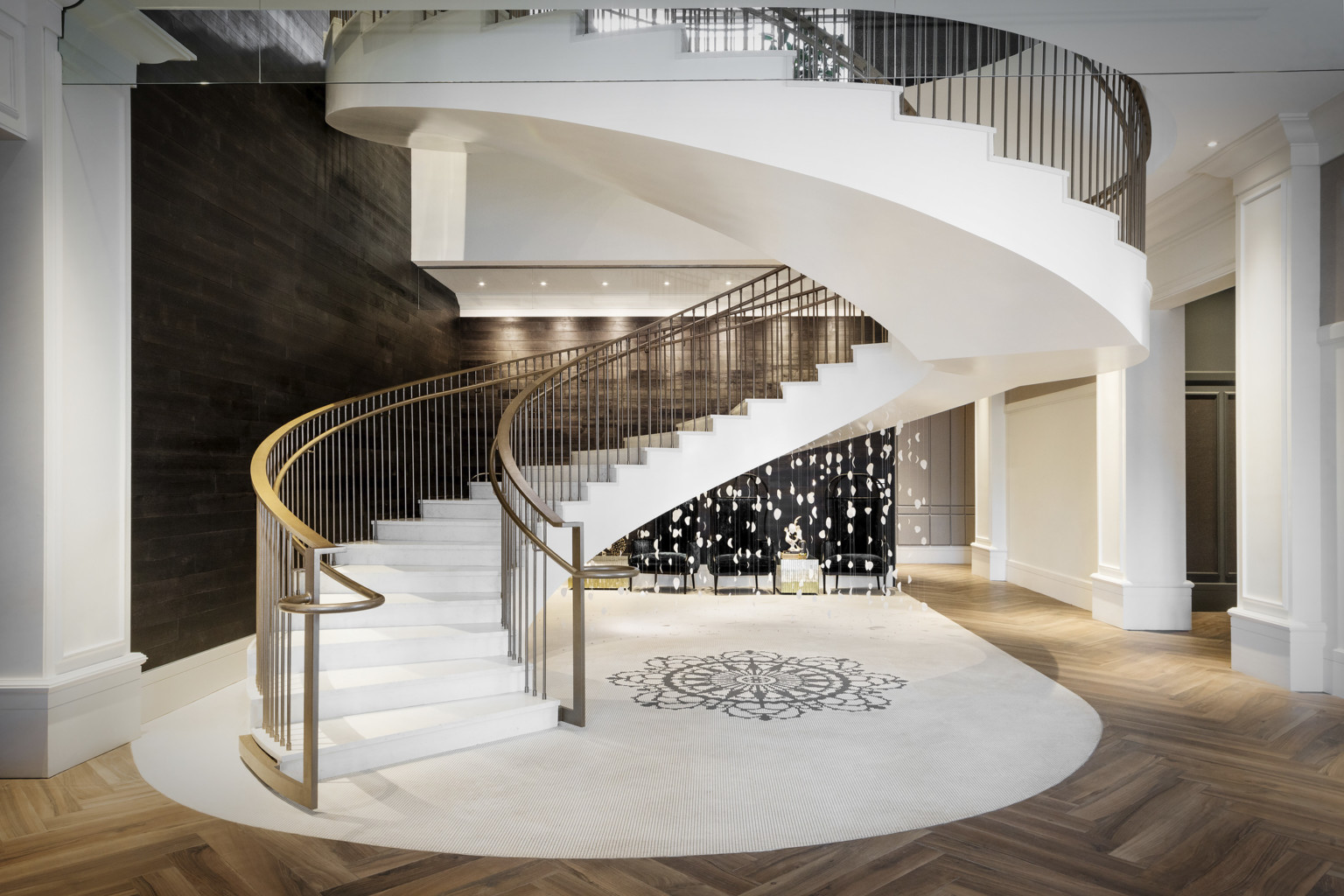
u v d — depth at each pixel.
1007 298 5.04
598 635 7.64
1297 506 5.56
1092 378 9.14
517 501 5.74
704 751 4.28
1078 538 9.45
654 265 9.08
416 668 4.79
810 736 4.54
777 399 6.91
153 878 2.89
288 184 6.41
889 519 10.76
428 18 4.31
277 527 4.05
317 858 3.05
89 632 4.21
